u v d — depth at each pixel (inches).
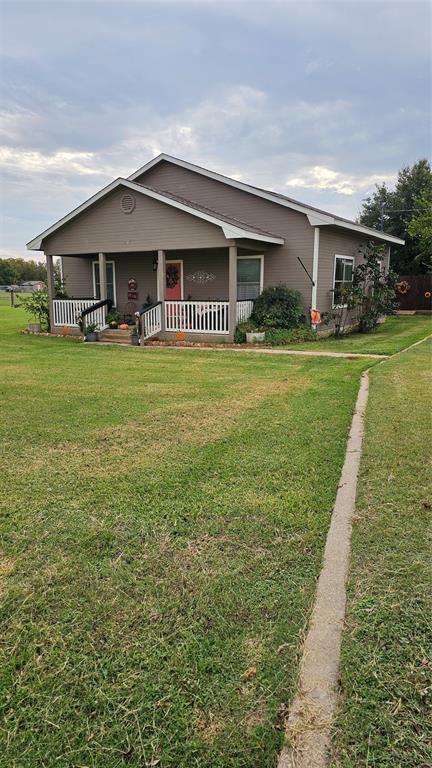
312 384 270.7
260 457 155.2
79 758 59.3
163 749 60.1
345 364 340.8
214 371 322.7
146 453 161.3
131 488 133.6
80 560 100.0
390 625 79.7
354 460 151.5
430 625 79.7
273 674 70.8
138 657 74.5
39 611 85.2
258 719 63.8
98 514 119.0
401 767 57.2
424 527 109.5
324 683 68.9
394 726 62.2
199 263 585.0
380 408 209.2
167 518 116.4
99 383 283.4
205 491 130.6
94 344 496.7
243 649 75.7
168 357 396.2
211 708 65.6
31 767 58.4
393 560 97.5
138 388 267.6
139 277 634.8
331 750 59.3
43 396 249.1
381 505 120.3
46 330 613.6
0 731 62.9
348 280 591.8
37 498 128.3
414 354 365.7
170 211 489.1
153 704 66.4
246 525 112.7
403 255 1111.6
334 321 545.3
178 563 98.5
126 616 83.5
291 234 514.6
